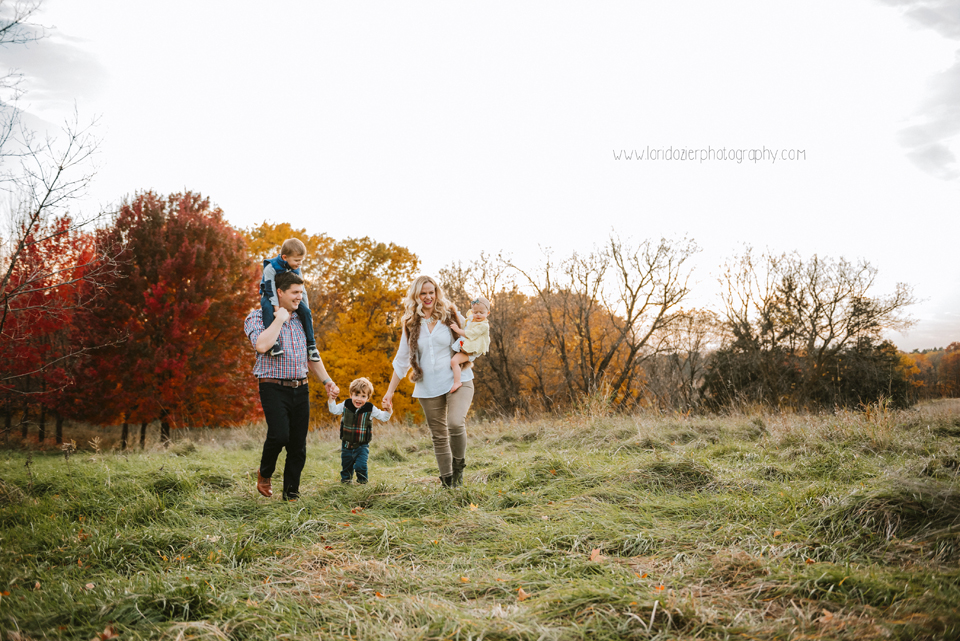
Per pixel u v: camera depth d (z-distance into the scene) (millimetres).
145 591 2240
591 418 8547
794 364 24516
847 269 24422
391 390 4652
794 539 2734
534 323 26438
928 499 2822
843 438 5516
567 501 3643
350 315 26000
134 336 15625
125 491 4051
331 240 29500
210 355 16891
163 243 16469
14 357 10570
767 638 1814
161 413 16562
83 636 1979
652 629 1893
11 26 4711
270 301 4086
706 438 6383
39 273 5844
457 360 4234
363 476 4934
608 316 26453
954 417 6816
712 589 2232
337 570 2518
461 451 4289
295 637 1926
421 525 3270
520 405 24344
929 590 2037
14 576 2504
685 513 3295
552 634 1848
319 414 24406
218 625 2000
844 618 1896
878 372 22406
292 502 3762
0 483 4148
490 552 2840
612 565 2492
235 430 16500
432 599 2213
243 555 2734
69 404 15414
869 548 2586
